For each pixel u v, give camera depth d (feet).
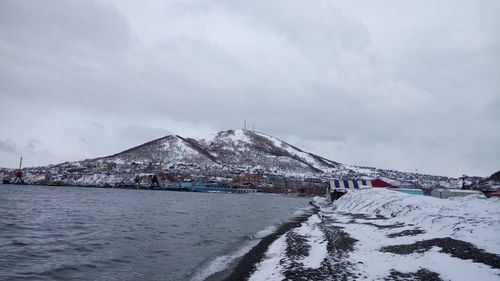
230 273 68.13
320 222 141.79
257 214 231.50
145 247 98.53
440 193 234.38
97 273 69.67
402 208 136.26
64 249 92.79
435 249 65.67
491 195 229.25
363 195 215.51
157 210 253.24
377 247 76.13
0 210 213.46
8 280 62.75
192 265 76.33
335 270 57.21
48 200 349.00
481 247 62.18
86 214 203.51
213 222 173.47
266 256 80.59
